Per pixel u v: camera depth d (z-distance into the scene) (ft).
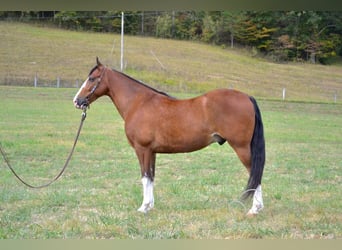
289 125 55.36
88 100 19.10
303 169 28.84
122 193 21.34
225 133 17.07
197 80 97.91
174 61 111.14
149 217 17.42
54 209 18.49
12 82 88.22
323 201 19.92
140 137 17.80
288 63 119.24
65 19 136.26
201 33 131.44
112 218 17.03
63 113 58.75
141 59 110.93
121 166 28.63
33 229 15.87
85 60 108.58
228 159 32.07
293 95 90.79
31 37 124.47
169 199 20.29
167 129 17.43
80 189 22.35
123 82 18.83
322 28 116.78
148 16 134.41
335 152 36.24
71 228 15.93
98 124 50.16
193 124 17.20
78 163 29.66
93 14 135.64
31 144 36.24
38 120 51.80
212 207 18.95
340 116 68.49
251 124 16.97
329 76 108.47
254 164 16.94
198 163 30.42
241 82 99.19
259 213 17.63
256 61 118.01
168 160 31.58
